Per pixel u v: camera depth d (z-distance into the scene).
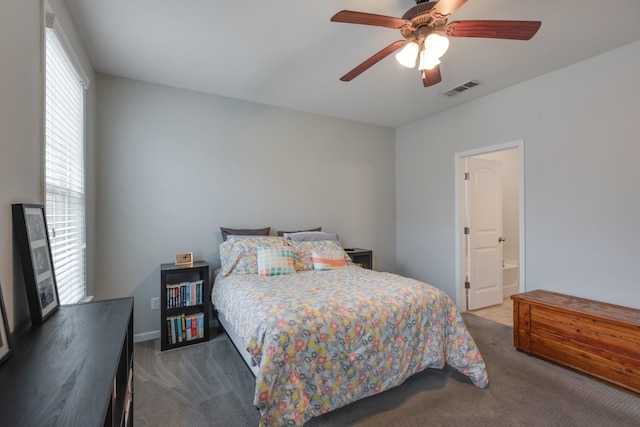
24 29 1.25
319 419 1.78
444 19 1.60
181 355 2.60
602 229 2.49
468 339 2.16
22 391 0.75
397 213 4.62
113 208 2.81
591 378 2.20
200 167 3.22
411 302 2.04
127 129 2.88
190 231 3.17
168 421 1.76
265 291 2.15
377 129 4.49
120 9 1.91
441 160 3.92
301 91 3.23
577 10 1.93
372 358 1.83
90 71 2.55
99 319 1.26
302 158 3.86
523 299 2.62
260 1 1.85
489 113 3.32
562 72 2.72
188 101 3.17
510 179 4.86
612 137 2.43
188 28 2.12
